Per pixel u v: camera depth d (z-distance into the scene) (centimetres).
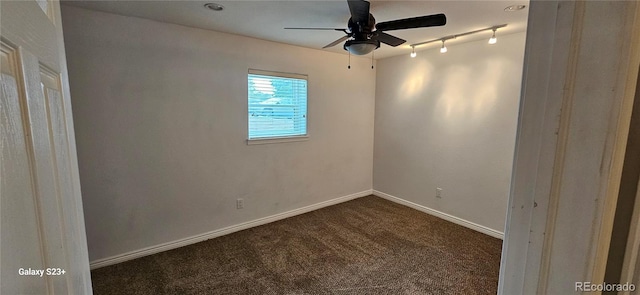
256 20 251
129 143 256
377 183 461
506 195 312
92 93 235
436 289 226
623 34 40
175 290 224
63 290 61
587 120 43
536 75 48
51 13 70
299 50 355
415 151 400
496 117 313
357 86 425
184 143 285
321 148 397
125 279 237
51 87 64
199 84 286
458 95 344
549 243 49
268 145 345
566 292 48
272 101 345
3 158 39
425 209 393
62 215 64
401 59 405
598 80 42
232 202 325
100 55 235
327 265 260
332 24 261
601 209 44
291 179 372
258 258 271
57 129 66
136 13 237
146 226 273
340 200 431
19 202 43
